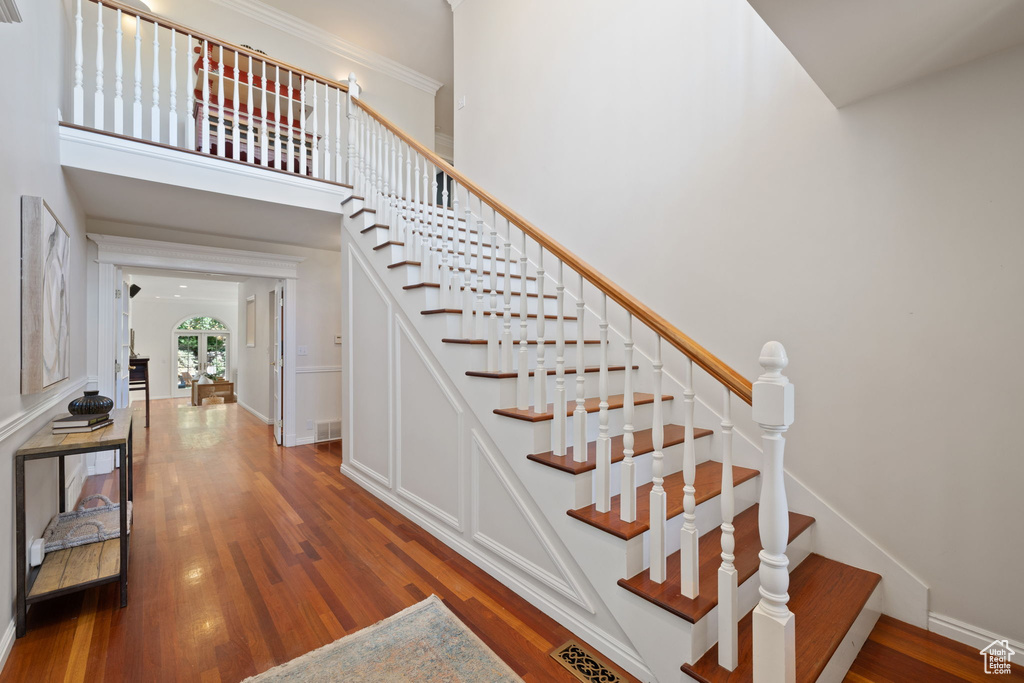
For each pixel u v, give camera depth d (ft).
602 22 10.23
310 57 16.56
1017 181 5.21
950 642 5.58
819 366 6.77
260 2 15.15
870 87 6.05
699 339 8.31
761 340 7.45
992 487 5.39
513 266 12.00
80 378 11.58
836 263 6.60
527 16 12.23
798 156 7.00
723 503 4.47
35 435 6.66
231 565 7.55
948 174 5.66
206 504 10.35
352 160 12.55
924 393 5.85
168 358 37.11
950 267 5.65
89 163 9.02
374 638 5.70
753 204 7.54
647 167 9.23
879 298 6.20
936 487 5.77
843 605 5.40
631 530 5.13
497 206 7.36
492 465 7.23
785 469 7.10
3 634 5.29
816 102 6.81
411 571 7.39
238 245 15.42
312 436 16.84
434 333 8.47
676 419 8.60
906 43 5.11
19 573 5.60
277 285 16.90
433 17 16.08
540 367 6.57
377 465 10.76
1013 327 5.24
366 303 11.19
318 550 8.10
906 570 5.98
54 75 8.29
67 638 5.66
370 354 11.03
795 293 7.03
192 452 15.37
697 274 8.36
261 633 5.81
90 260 13.07
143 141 9.63
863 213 6.34
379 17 16.02
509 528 6.96
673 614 4.59
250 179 11.00
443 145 23.85
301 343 16.63
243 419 22.50
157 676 5.06
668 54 8.86
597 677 5.10
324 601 6.53
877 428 6.23
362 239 11.33
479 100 13.84
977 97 5.45
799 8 4.55
